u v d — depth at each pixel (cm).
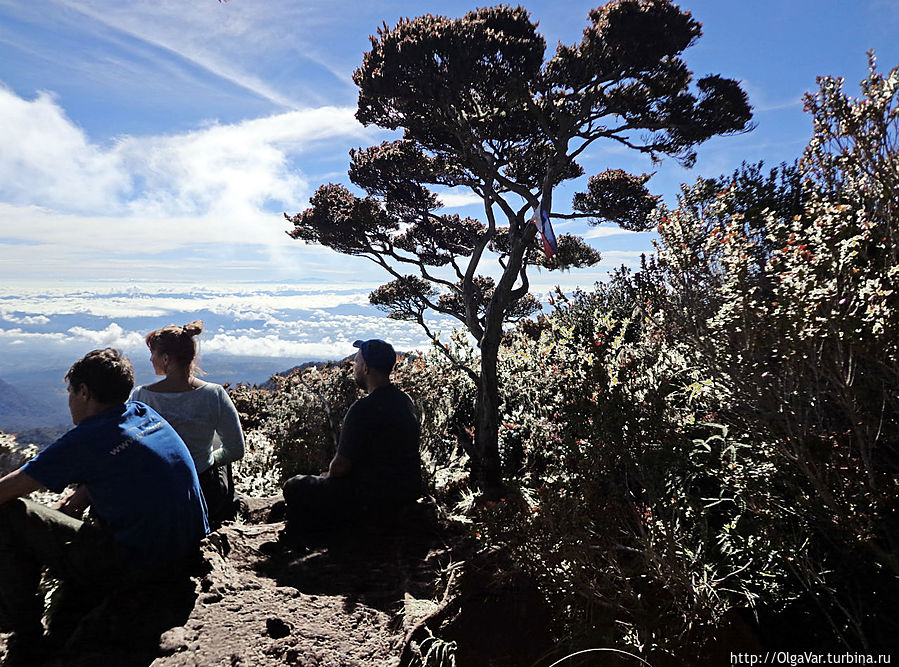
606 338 383
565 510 250
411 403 422
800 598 238
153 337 367
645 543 233
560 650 232
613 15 808
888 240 265
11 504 238
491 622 255
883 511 237
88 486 256
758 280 281
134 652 225
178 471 281
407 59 799
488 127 963
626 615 238
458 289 1270
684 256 287
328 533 378
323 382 694
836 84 299
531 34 837
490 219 986
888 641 210
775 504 249
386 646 243
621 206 1264
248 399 848
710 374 291
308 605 274
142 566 261
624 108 877
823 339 237
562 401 311
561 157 809
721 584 240
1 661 218
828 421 274
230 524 383
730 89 905
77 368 265
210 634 239
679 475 283
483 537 274
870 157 278
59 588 254
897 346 230
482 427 551
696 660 217
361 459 389
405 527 384
